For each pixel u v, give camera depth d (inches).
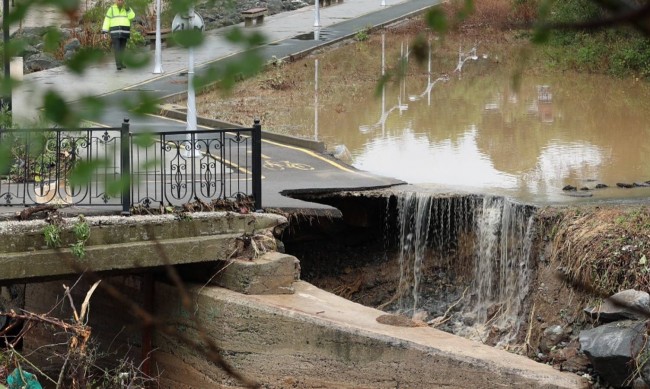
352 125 1149.1
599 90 1354.6
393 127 1138.0
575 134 1085.8
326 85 1412.4
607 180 853.8
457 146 1023.6
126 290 679.7
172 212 631.2
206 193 733.9
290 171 849.5
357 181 800.9
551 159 957.2
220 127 1079.6
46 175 657.6
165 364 651.5
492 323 704.4
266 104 1268.5
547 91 1349.7
